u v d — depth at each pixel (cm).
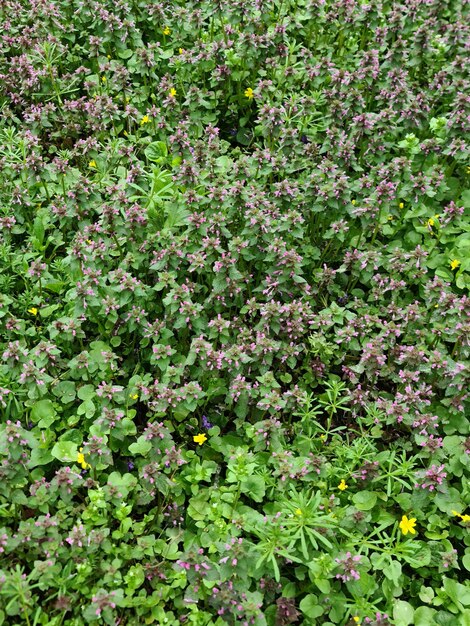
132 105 106
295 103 109
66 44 118
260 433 70
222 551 61
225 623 60
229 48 112
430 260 94
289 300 85
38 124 101
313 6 117
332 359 85
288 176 101
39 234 90
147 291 83
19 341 79
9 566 61
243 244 81
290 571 66
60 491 65
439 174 98
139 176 91
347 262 88
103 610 57
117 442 73
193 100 104
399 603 64
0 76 108
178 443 77
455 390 75
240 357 74
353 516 67
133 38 114
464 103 97
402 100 104
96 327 84
